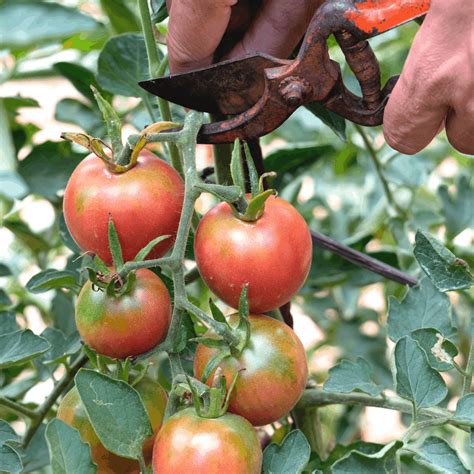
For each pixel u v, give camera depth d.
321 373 1.25
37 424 0.84
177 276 0.70
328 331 1.21
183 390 0.69
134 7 1.06
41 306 1.16
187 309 0.70
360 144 1.24
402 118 0.76
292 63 0.73
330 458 0.85
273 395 0.70
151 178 0.71
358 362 0.79
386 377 1.15
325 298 1.21
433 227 1.26
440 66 0.73
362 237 1.02
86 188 0.70
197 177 0.70
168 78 0.74
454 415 0.73
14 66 1.06
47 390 1.52
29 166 0.99
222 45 0.80
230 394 0.69
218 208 0.71
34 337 0.76
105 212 0.70
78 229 0.71
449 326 0.81
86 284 0.71
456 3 0.72
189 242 0.86
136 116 1.06
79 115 1.04
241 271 0.69
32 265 1.24
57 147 1.00
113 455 0.72
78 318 0.70
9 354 0.75
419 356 0.74
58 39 1.01
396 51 1.33
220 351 0.70
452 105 0.75
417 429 0.74
